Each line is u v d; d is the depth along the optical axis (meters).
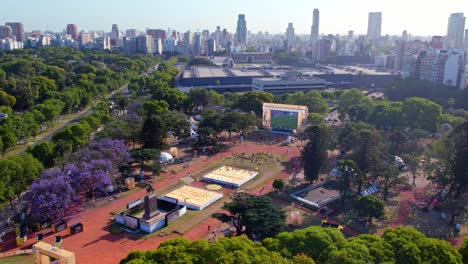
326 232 84.31
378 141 152.88
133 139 188.88
